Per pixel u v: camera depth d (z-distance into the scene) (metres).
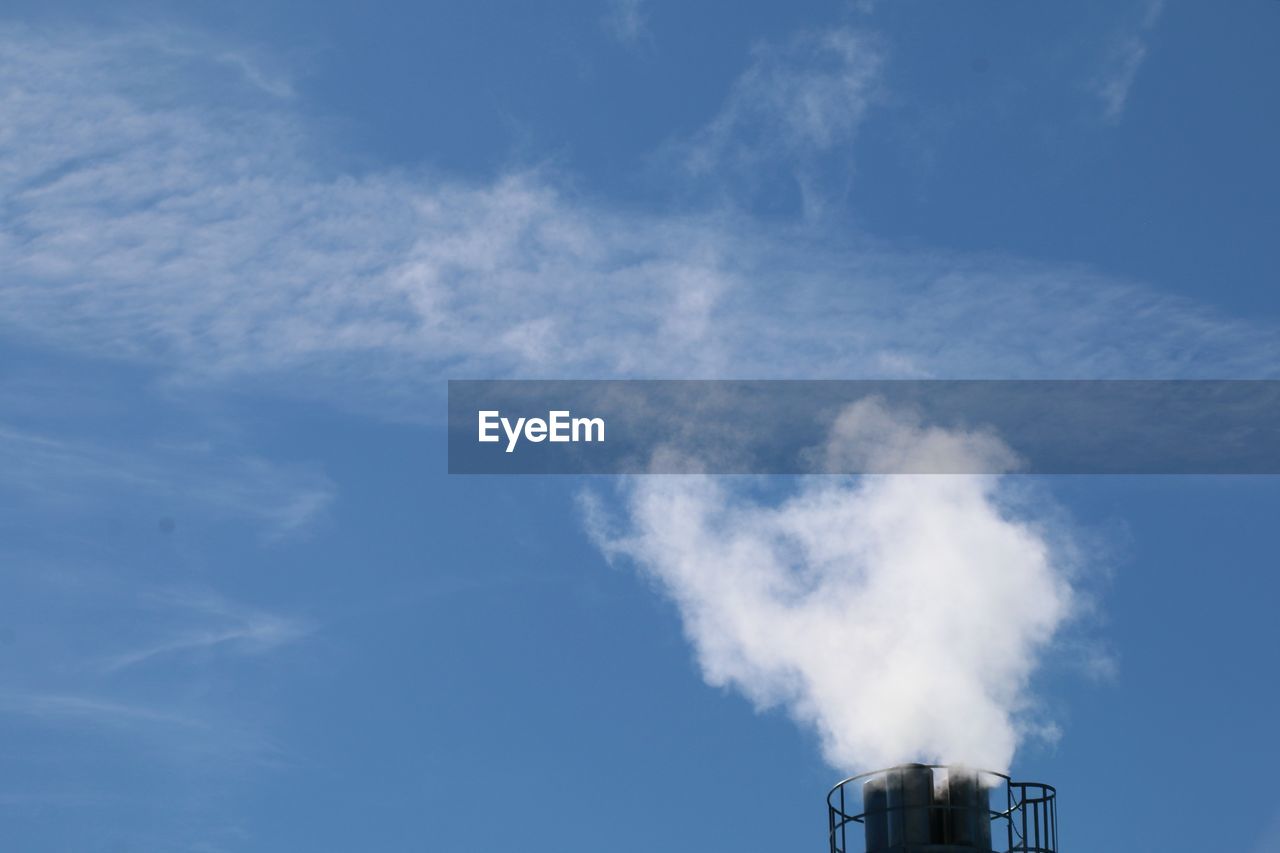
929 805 71.75
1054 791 72.75
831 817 73.44
